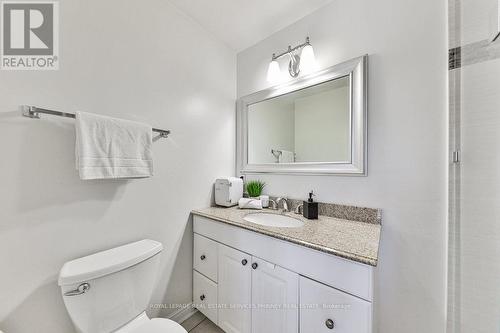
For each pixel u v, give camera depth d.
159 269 1.32
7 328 0.81
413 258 1.04
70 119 0.96
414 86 1.04
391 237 1.10
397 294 1.08
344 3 1.27
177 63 1.42
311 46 1.37
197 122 1.56
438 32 0.98
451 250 0.92
